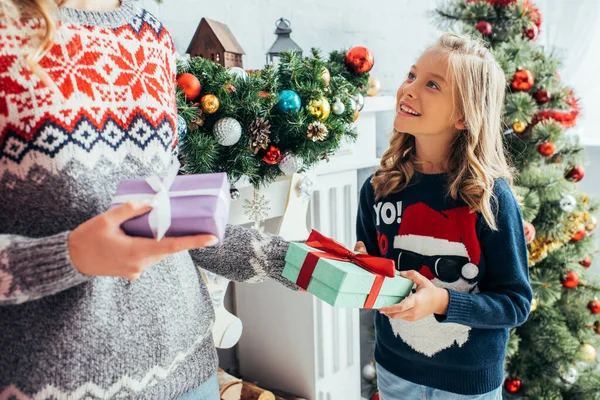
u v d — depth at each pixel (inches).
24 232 24.8
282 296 70.9
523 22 75.4
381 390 50.3
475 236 43.9
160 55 29.8
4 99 23.5
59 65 24.7
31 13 23.9
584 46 98.5
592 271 99.9
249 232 35.2
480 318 40.9
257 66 72.7
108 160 26.4
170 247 21.7
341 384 75.0
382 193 49.2
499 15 74.9
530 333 79.5
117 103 26.8
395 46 96.7
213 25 54.1
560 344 75.6
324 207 67.9
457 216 44.6
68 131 24.6
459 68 43.8
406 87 46.0
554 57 79.3
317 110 50.4
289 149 51.9
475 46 46.3
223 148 48.4
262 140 47.8
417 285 39.7
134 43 28.1
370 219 51.5
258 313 73.9
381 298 36.5
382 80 94.4
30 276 21.8
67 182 24.7
